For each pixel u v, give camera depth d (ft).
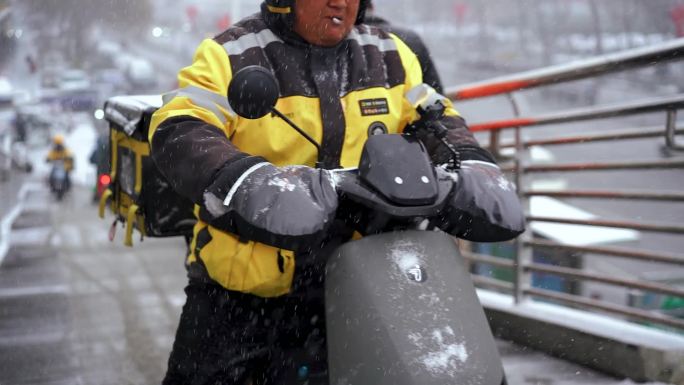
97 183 13.94
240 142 9.79
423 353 7.45
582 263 28.25
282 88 9.81
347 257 8.09
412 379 7.34
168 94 9.84
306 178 8.36
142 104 11.60
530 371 15.21
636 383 14.19
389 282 7.85
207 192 8.42
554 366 15.47
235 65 9.75
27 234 43.34
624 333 14.99
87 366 17.76
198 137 8.93
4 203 57.16
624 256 16.51
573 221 17.34
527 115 19.31
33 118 136.15
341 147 9.88
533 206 30.96
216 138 8.93
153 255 34.24
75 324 21.77
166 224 11.47
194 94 9.50
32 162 118.83
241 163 8.46
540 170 18.35
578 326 15.57
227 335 9.86
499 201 8.86
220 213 8.35
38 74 166.61
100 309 23.76
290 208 8.05
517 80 18.70
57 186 70.38
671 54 14.85
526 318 16.85
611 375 14.70
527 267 18.28
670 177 72.84
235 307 9.81
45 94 160.56
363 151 8.50
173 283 27.84
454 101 21.09
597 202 57.36
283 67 9.84
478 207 8.74
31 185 86.07
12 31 160.45
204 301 9.91
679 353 13.92
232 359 9.90
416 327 7.59
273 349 9.89
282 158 9.79
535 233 29.07
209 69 9.70
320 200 8.20
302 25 9.78
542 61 170.50
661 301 26.84
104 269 31.09
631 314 16.15
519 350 16.72
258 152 9.77
